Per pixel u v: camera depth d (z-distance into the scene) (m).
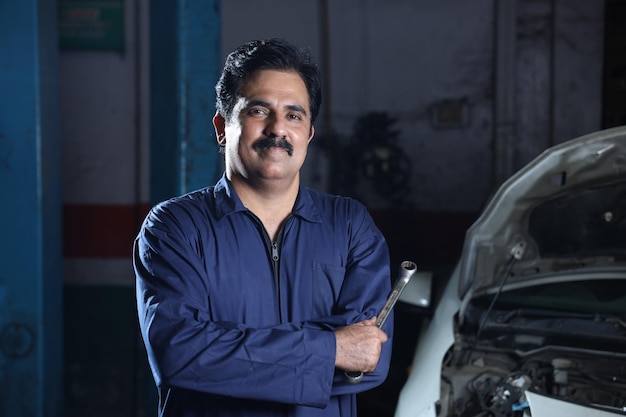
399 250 5.32
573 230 2.78
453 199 5.26
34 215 3.71
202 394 1.67
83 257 5.20
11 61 3.65
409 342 4.05
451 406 2.54
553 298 2.86
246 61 1.69
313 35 5.25
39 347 3.75
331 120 5.30
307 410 1.69
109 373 5.20
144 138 5.17
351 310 1.73
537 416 2.29
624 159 2.48
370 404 3.68
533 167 2.60
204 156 3.69
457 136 5.22
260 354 1.58
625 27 5.07
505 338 2.78
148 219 1.76
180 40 3.63
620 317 2.72
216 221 1.72
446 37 5.18
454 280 3.16
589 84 5.07
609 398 2.47
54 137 4.00
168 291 1.64
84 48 5.15
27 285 3.73
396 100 5.25
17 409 3.78
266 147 1.66
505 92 5.12
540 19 5.07
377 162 5.29
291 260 1.74
